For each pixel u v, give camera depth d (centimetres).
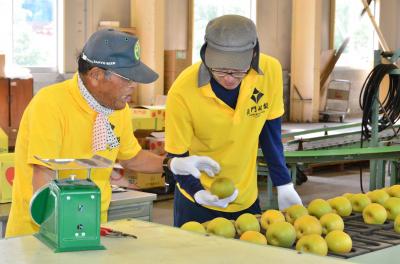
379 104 557
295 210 229
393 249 206
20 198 226
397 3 1445
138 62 210
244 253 155
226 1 1184
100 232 169
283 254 155
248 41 233
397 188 259
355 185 802
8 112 731
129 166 255
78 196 157
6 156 368
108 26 971
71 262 147
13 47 923
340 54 1252
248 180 276
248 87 254
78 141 222
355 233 221
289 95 1228
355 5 1355
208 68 241
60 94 219
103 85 211
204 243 165
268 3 1219
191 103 257
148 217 379
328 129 662
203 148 268
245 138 267
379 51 559
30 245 161
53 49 960
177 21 1091
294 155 425
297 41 1209
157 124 682
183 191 275
